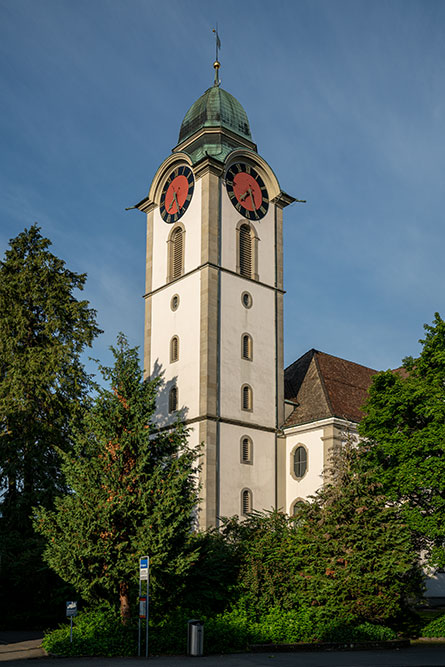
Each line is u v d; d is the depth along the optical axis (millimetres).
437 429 29188
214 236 45250
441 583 42906
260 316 46750
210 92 51250
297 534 28719
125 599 24156
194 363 43656
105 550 22938
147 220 51281
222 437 42000
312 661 20453
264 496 43281
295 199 50625
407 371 33031
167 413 44781
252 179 48969
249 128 51375
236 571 27672
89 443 25062
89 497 23625
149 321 48469
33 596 32219
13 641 26312
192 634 21891
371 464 31500
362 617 26781
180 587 24938
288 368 51781
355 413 45750
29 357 38719
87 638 22328
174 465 25062
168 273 47781
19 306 40000
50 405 38469
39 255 41344
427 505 30328
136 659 20734
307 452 43750
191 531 26969
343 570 26578
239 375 44219
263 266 48062
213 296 44062
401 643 25953
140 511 23703
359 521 28062
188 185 47781
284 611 26625
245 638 23844
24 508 34938
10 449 36312
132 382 25969
